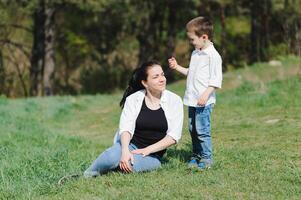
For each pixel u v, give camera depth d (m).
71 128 14.30
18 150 10.08
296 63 24.31
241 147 9.38
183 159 8.20
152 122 7.51
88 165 8.39
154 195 6.53
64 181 7.34
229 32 39.56
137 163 7.39
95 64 39.72
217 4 35.03
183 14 35.22
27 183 7.46
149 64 7.54
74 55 39.41
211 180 7.00
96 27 36.53
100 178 7.34
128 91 7.81
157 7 34.44
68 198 6.69
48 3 28.33
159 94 7.58
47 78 31.92
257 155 8.40
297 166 7.72
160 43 37.81
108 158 7.36
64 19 36.34
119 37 37.34
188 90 7.50
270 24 38.34
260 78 22.77
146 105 7.56
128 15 31.61
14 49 37.78
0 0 27.45
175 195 6.52
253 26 36.06
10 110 16.73
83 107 17.67
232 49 39.56
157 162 7.57
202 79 7.34
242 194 6.52
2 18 29.55
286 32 36.44
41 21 31.75
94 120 15.20
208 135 7.53
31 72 33.06
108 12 31.88
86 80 39.16
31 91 33.19
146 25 35.50
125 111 7.54
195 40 7.34
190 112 7.62
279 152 8.59
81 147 10.64
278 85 16.81
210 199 6.39
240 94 16.69
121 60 39.88
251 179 7.05
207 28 7.30
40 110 17.17
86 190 6.91
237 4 36.56
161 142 7.50
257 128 11.19
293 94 14.89
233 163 7.98
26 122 14.69
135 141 7.61
